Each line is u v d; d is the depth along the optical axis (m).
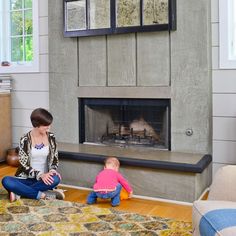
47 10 4.12
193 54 3.24
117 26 3.48
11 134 4.46
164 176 2.99
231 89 3.26
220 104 3.31
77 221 2.47
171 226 2.38
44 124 2.94
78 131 3.87
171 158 3.10
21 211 2.65
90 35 3.63
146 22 3.35
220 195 1.69
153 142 3.59
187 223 2.44
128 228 2.35
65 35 3.77
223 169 1.74
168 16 3.25
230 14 3.25
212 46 3.31
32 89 4.32
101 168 3.25
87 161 3.29
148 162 3.00
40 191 2.95
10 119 4.44
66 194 3.18
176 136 3.38
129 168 3.12
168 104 3.44
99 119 3.87
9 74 4.45
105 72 3.67
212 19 3.29
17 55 4.57
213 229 1.36
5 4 4.55
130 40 3.51
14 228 2.35
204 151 3.27
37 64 4.25
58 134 3.97
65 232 2.29
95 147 3.63
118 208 2.80
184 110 3.32
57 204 2.81
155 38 3.39
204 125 3.25
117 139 3.79
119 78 3.60
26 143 2.96
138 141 3.67
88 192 3.24
